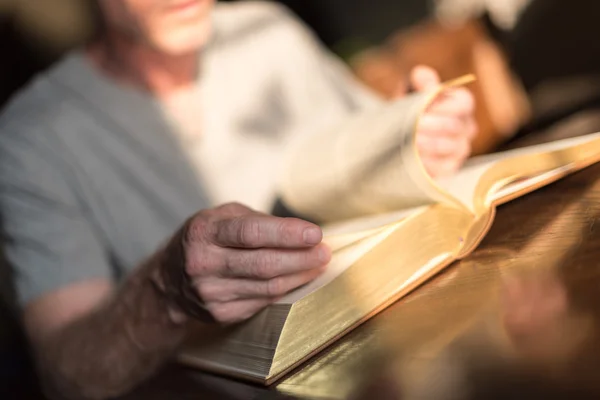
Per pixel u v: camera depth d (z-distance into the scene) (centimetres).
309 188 79
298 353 55
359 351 53
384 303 59
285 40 148
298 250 56
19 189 112
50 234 109
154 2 111
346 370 51
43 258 106
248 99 138
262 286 57
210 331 63
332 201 77
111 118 122
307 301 56
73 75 125
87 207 118
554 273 55
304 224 54
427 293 59
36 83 128
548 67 186
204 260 57
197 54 132
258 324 58
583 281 52
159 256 63
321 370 53
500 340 49
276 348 55
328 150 81
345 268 58
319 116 146
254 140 136
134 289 66
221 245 57
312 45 157
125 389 68
